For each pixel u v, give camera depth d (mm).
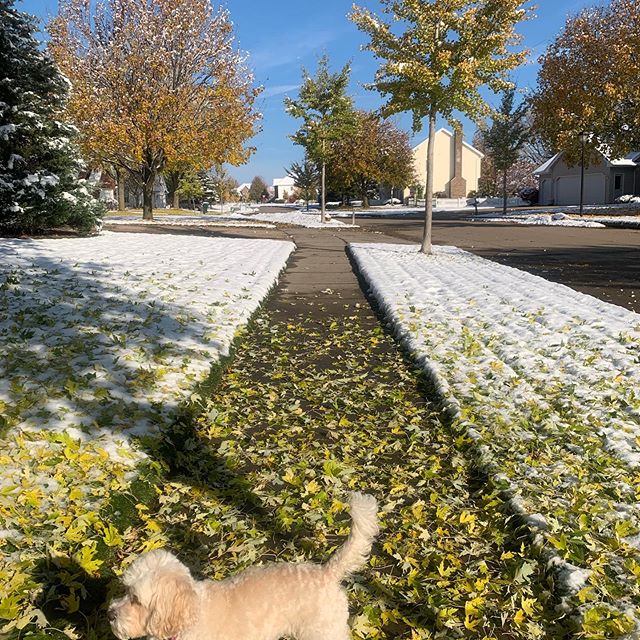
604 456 3359
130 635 1634
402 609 2309
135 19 21906
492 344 5504
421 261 11102
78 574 2348
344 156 43938
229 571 2469
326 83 23016
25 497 2719
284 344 5918
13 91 12258
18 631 2049
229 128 23328
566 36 25109
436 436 3838
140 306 6258
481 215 32062
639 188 35906
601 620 2117
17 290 6426
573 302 7086
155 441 3463
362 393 4609
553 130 25672
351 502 1871
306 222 25672
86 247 11312
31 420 3512
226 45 23281
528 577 2438
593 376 4574
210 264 9633
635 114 23016
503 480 3115
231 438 3783
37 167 12945
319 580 1821
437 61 10992
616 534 2627
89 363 4484
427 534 2729
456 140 58062
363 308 7500
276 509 2986
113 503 2822
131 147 21703
